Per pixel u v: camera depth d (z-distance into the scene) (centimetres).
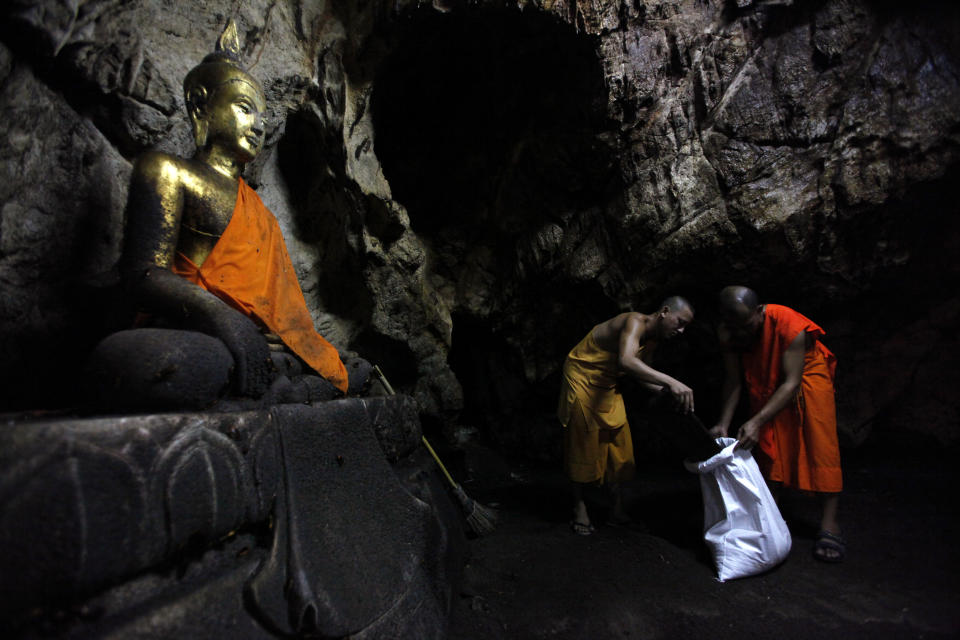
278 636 116
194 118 222
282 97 322
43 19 181
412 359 427
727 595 222
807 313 429
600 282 431
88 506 84
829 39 373
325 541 141
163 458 99
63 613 82
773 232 373
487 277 491
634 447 494
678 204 387
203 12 271
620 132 389
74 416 125
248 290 198
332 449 161
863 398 462
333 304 391
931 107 356
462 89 457
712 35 382
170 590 103
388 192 368
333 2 348
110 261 226
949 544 269
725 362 325
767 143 379
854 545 275
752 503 245
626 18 370
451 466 477
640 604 213
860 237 386
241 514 117
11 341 183
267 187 349
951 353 443
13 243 184
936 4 368
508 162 457
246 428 122
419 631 161
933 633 187
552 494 397
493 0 360
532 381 498
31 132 192
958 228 390
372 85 365
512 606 212
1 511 74
